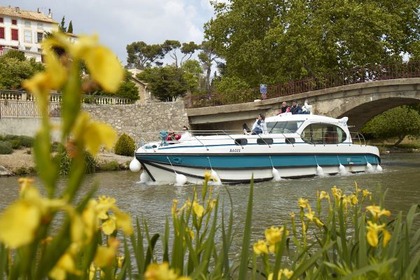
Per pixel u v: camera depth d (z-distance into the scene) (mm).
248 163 16312
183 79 64812
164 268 624
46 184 472
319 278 2170
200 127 34406
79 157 474
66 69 444
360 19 33531
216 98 33250
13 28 74938
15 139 26344
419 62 28312
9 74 42938
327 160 18078
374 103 29062
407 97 27469
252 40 37000
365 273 1205
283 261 4039
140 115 32719
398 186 14023
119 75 440
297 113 19578
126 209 10289
